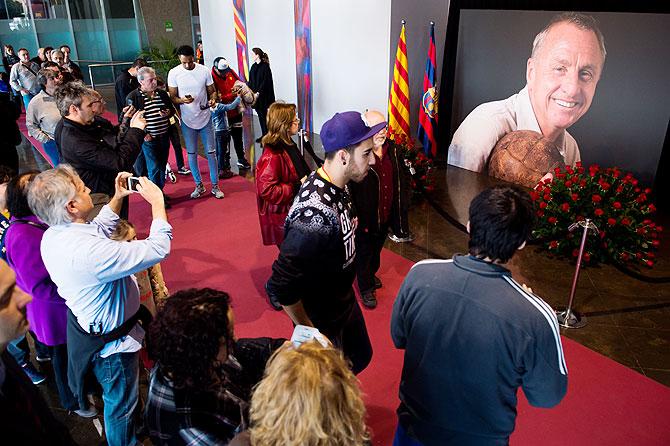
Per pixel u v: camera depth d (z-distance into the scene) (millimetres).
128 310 2250
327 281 2203
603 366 3283
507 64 6676
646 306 3971
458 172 7348
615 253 4547
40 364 3361
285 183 3656
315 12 8672
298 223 2064
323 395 1113
